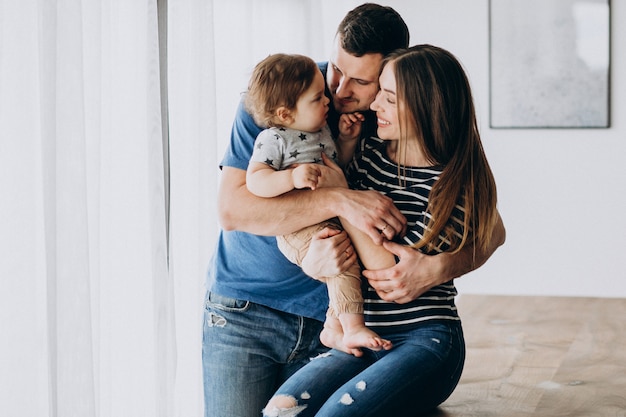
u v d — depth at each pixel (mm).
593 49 4738
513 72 4828
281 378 2207
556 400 2031
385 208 1904
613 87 4746
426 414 1945
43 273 1918
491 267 4945
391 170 2014
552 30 4770
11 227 1839
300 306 2111
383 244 1905
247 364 2125
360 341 1861
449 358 1860
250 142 2053
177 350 2566
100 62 2068
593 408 1965
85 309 1904
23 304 1850
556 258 4871
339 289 1912
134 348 2338
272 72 1968
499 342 2598
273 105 1969
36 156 1895
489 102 4867
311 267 1923
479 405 2006
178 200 2559
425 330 1898
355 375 1894
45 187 1877
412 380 1791
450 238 1914
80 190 1905
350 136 2070
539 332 2713
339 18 4316
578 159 4812
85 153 1938
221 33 3086
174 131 2549
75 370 1887
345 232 1956
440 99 1907
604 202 4801
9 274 1834
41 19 1874
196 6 2547
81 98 1917
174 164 2551
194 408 2619
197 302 2578
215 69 2820
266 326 2117
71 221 1889
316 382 1852
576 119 4785
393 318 1927
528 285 4910
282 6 3635
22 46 1854
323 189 1953
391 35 2000
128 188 2352
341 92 2031
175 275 2566
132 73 2355
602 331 2705
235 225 2000
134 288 2346
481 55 4863
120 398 2311
